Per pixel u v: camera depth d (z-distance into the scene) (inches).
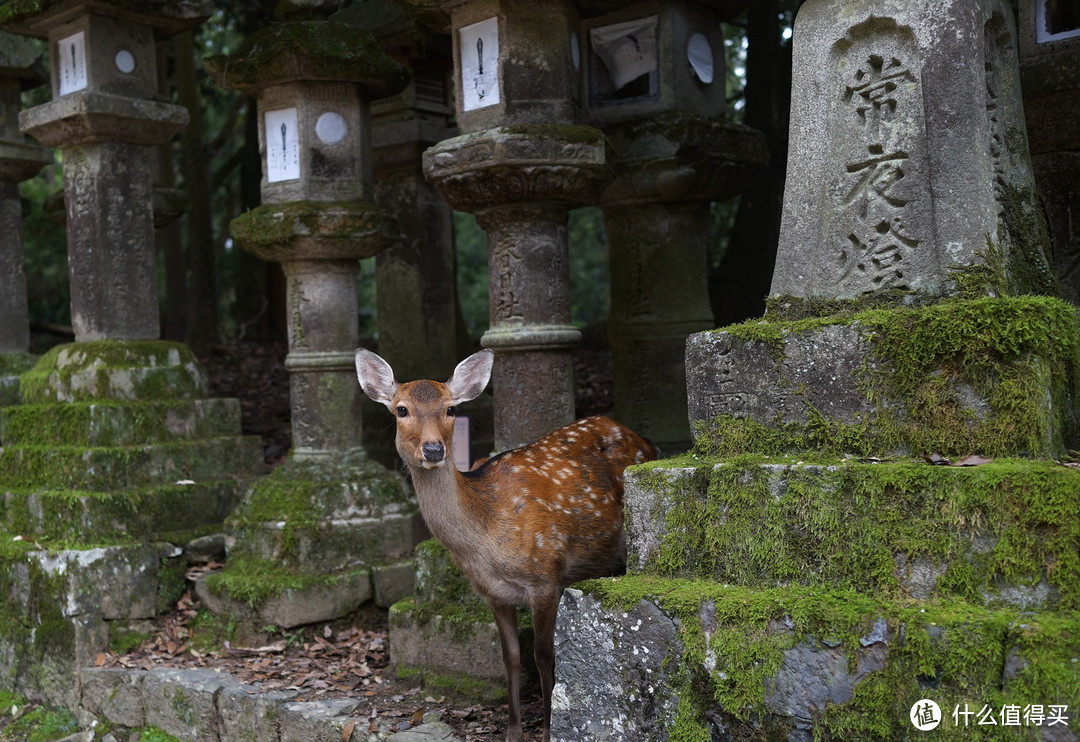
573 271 566.6
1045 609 102.0
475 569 146.9
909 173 121.7
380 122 283.7
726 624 116.9
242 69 213.5
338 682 183.0
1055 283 127.3
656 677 122.4
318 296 218.1
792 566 117.9
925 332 114.5
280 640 202.1
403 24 263.4
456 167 177.3
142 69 241.3
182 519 225.9
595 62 227.0
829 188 128.4
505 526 145.9
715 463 126.6
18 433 242.2
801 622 111.3
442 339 286.5
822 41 128.7
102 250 235.6
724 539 123.7
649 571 131.6
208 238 452.4
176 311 453.7
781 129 288.5
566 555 151.0
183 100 435.8
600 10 195.8
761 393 126.4
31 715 209.9
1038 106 156.3
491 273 186.4
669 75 216.8
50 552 212.4
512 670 150.5
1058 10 159.9
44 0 230.1
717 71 230.5
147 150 243.6
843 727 108.2
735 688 115.6
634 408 230.5
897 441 116.3
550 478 154.3
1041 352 109.3
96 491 218.7
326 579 203.8
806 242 130.0
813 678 110.5
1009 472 104.2
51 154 299.0
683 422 225.8
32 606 215.5
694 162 214.4
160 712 188.7
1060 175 154.9
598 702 127.8
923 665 103.7
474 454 274.1
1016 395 109.4
